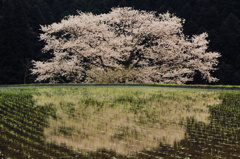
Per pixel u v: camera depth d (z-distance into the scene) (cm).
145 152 731
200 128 978
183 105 1454
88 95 1894
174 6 7775
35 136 884
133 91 2173
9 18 5962
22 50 6000
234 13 6862
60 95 1905
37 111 1302
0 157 690
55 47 3425
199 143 802
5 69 5569
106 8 7994
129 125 1027
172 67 3581
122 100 1639
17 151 739
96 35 3338
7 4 6178
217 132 923
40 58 6347
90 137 875
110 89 2383
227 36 5941
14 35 5831
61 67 3447
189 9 7256
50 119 1130
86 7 8119
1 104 1500
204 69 3488
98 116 1189
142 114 1223
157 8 8025
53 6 8681
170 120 1109
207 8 7112
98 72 3697
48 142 822
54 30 3391
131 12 3638
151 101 1594
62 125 1030
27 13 6900
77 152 736
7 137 869
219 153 712
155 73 3684
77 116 1190
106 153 729
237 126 1004
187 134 902
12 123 1059
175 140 835
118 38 3409
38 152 733
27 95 1912
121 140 841
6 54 5722
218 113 1252
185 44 3422
